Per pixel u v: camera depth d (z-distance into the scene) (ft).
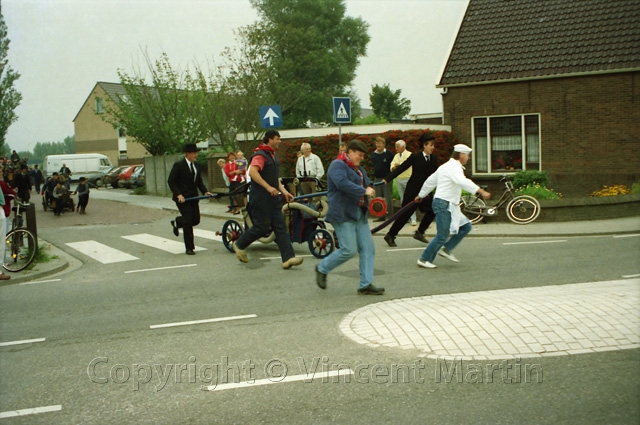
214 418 12.96
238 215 56.70
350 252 23.44
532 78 60.49
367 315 19.81
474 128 65.10
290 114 150.30
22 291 27.32
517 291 22.22
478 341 16.72
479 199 44.45
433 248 28.12
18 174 85.61
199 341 18.31
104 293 26.08
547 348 16.12
